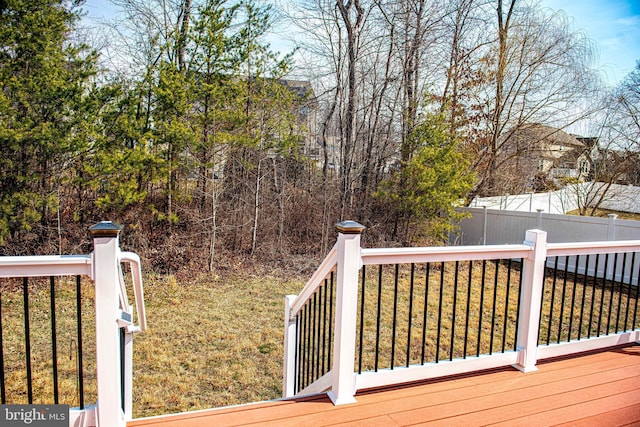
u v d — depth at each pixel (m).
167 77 7.41
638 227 7.58
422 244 9.84
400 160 9.76
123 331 2.33
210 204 8.59
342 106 10.57
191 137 7.50
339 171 10.40
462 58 11.08
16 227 6.67
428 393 2.40
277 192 9.55
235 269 8.29
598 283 7.82
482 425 2.07
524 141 11.77
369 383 2.41
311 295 2.92
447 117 10.88
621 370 2.79
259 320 5.70
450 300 6.65
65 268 1.80
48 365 4.13
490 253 2.66
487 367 2.73
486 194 12.38
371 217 10.29
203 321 5.61
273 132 8.90
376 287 7.45
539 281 2.76
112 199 7.23
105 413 1.85
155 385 3.86
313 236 9.90
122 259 2.04
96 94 7.00
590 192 12.54
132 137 7.38
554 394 2.43
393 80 10.48
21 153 6.46
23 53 6.40
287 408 2.22
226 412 2.17
